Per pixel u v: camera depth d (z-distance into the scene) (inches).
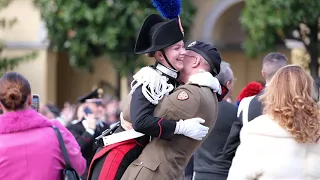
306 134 518.0
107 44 2183.8
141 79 546.6
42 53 2650.1
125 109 569.9
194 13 2486.5
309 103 525.0
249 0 1914.4
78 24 2235.5
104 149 573.6
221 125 774.5
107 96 2449.6
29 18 2657.5
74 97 2962.6
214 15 2551.7
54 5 2214.6
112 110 1777.8
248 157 527.2
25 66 2659.9
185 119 541.3
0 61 2313.0
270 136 524.4
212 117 560.7
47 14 2220.7
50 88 2691.9
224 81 774.5
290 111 519.2
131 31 2218.3
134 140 567.5
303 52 2183.8
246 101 729.0
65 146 569.9
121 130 578.2
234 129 731.4
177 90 550.3
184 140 548.1
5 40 2591.0
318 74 2011.6
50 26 2263.8
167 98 546.0
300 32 1980.8
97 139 580.7
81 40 2226.9
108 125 974.4
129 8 2202.3
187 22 2409.0
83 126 940.6
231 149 740.0
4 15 2669.8
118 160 562.9
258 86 845.8
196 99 543.5
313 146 525.0
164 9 563.5
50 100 2691.9
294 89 524.4
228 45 2662.4
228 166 770.2
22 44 2657.5
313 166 519.8
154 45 552.7
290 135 521.7
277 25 1873.8
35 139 559.2
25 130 560.7
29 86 565.9
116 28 2194.9
